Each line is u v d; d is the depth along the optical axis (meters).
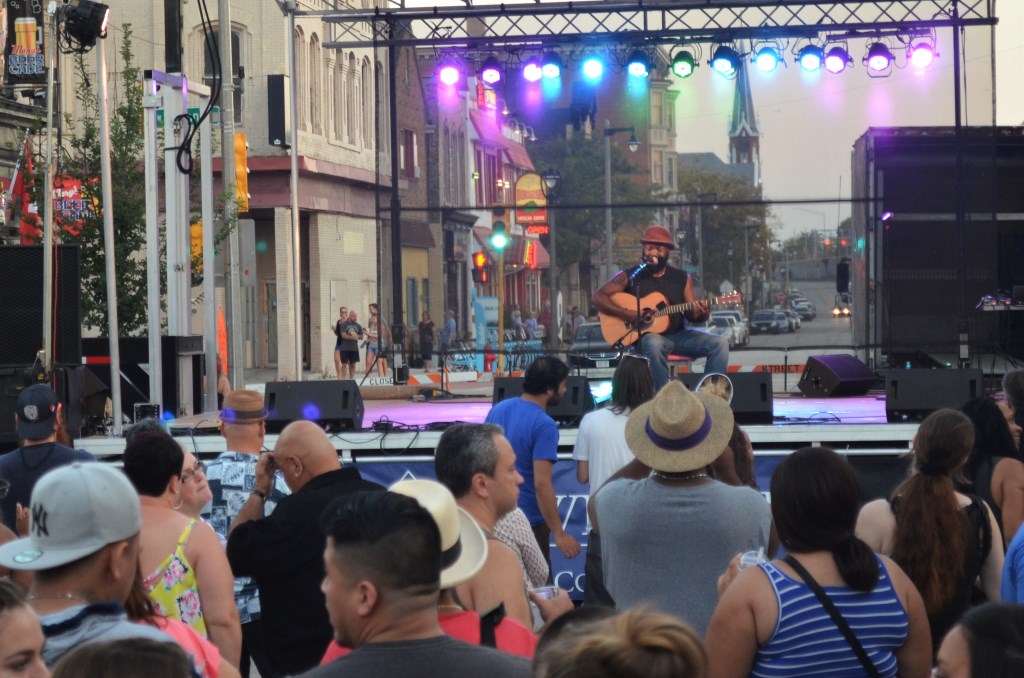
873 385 14.75
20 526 5.61
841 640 3.79
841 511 3.84
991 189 16.69
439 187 17.64
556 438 7.60
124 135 18.61
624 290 13.22
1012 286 17.92
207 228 13.82
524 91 18.03
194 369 13.28
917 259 17.00
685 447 4.71
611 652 2.19
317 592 5.21
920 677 3.97
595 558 7.11
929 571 4.92
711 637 3.88
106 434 11.38
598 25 16.17
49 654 3.21
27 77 19.70
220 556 4.77
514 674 2.98
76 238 17.89
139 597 3.71
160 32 31.89
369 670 2.95
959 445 4.94
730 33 16.11
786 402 13.72
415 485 3.56
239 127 33.06
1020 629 2.56
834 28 15.92
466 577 3.50
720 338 13.06
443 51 16.77
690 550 4.68
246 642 6.14
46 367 10.95
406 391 16.31
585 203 18.11
